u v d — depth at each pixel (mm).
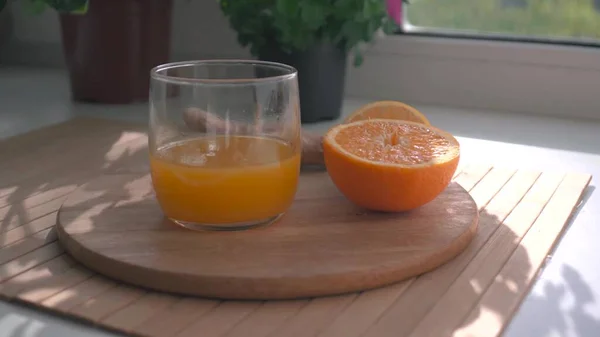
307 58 822
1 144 758
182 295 487
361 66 998
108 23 889
